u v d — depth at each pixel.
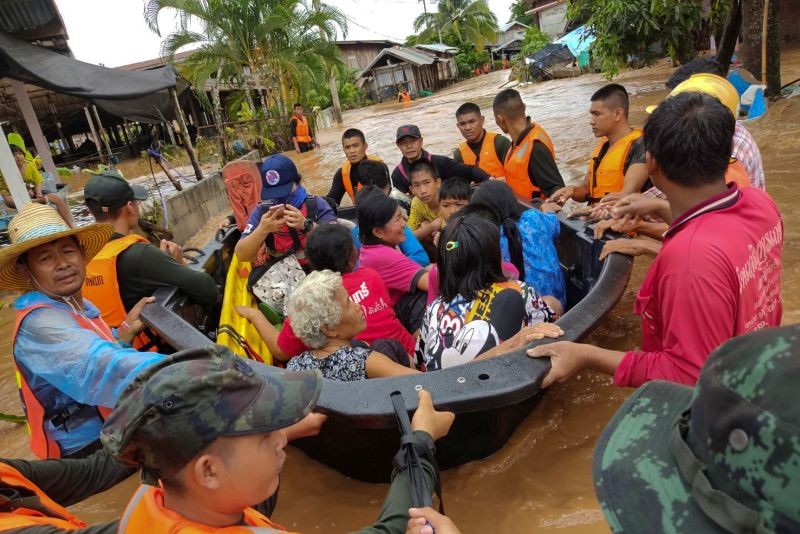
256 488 1.13
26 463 1.65
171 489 1.11
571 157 9.05
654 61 15.13
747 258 1.57
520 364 1.98
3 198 7.32
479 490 2.25
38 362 2.05
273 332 2.92
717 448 0.71
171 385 1.04
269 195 3.63
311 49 19.89
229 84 21.38
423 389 1.93
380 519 1.43
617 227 2.68
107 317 2.87
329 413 1.93
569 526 2.05
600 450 0.96
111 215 2.95
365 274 2.76
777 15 9.36
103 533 1.30
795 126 7.91
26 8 7.57
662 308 1.68
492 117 16.58
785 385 0.65
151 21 17.56
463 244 2.27
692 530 0.76
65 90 7.33
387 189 4.89
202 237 9.05
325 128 25.33
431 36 53.53
